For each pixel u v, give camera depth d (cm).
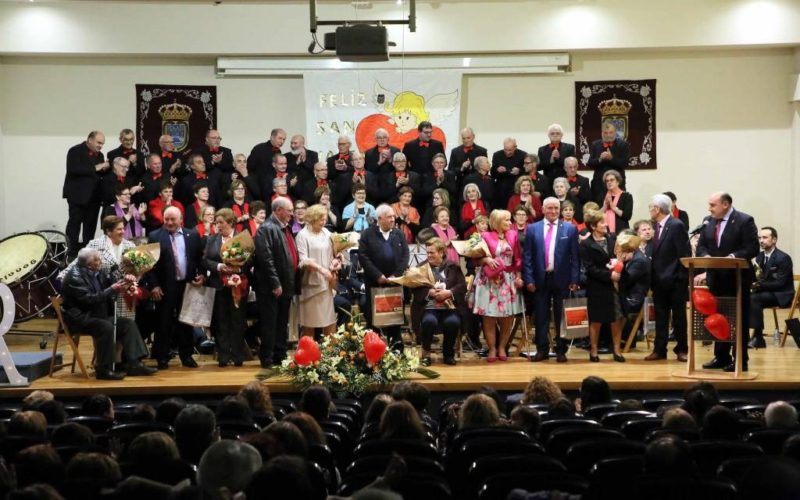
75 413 684
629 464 431
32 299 1075
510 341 1016
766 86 1424
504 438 504
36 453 422
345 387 815
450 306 942
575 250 953
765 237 1104
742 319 882
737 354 851
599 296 945
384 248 958
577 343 1072
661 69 1430
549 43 1380
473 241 946
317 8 1380
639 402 661
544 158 1270
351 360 833
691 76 1429
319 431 521
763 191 1430
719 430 536
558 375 871
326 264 949
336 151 1412
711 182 1433
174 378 874
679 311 951
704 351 1037
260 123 1438
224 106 1436
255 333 1023
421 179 1206
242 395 641
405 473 405
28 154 1419
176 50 1382
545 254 952
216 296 948
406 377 841
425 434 535
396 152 1220
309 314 941
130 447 444
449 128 1411
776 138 1427
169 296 928
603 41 1378
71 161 1257
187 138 1431
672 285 946
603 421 600
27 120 1416
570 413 600
